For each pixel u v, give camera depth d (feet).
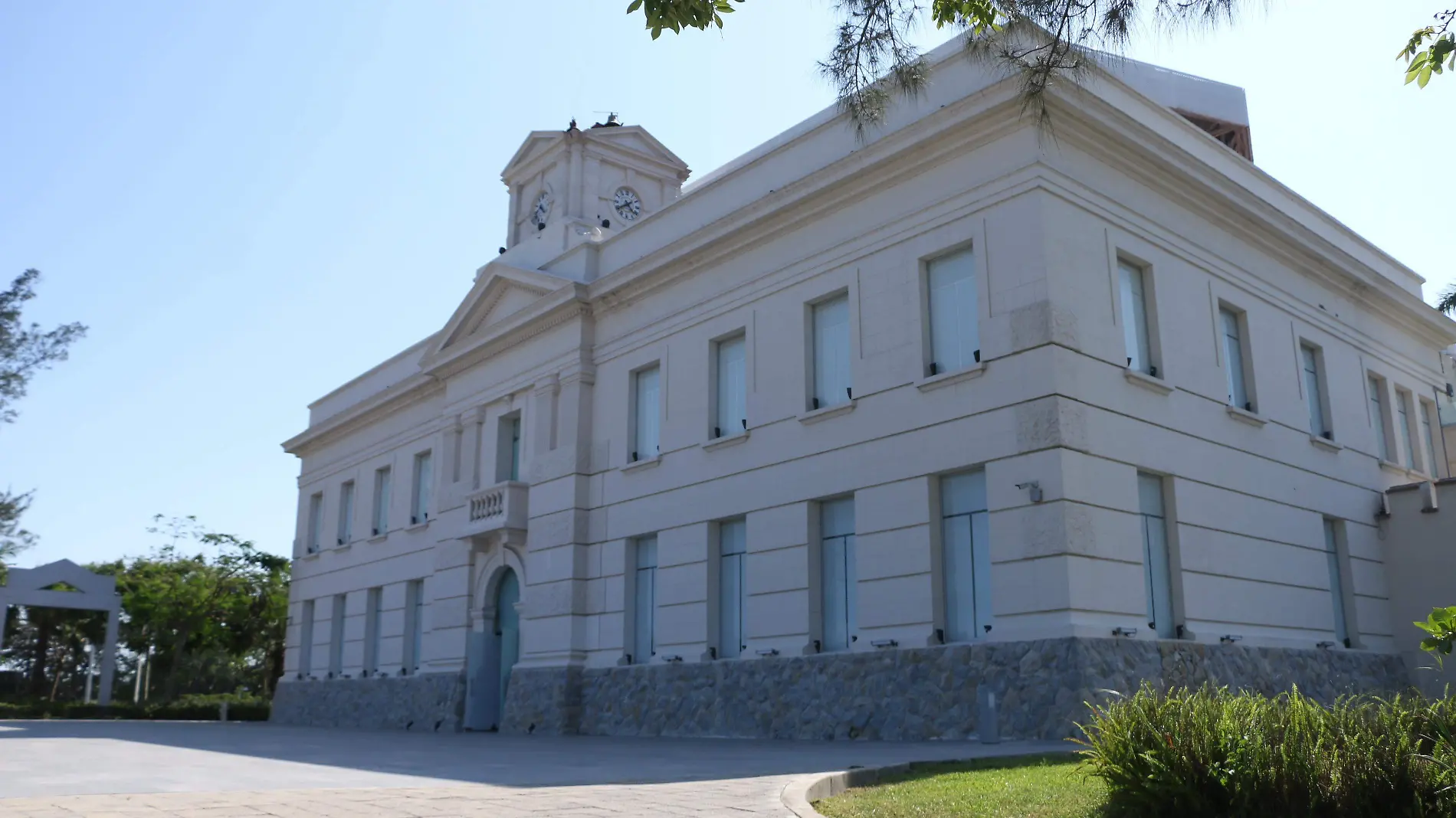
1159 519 63.77
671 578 78.95
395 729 102.78
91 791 32.94
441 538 102.53
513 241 112.27
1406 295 90.48
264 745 61.72
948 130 64.95
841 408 68.95
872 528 66.13
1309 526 74.59
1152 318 66.64
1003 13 35.50
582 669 84.33
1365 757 22.39
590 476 87.86
